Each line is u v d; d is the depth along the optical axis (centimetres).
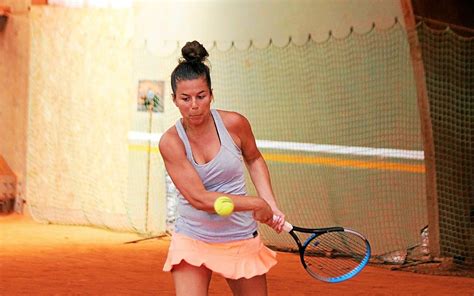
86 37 2094
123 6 2023
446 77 1600
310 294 1345
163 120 1955
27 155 2212
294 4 1728
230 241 749
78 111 2114
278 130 1761
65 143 2138
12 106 2262
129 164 2016
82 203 2106
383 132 1622
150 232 1980
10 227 2081
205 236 747
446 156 1602
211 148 742
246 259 755
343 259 1016
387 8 1598
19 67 2239
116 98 2039
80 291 1362
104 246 1836
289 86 1742
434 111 1584
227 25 1834
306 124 1723
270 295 1336
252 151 775
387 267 1584
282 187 1758
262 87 1783
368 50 1628
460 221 1616
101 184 2070
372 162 1639
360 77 1644
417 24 1570
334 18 1673
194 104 714
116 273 1527
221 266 744
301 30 1720
